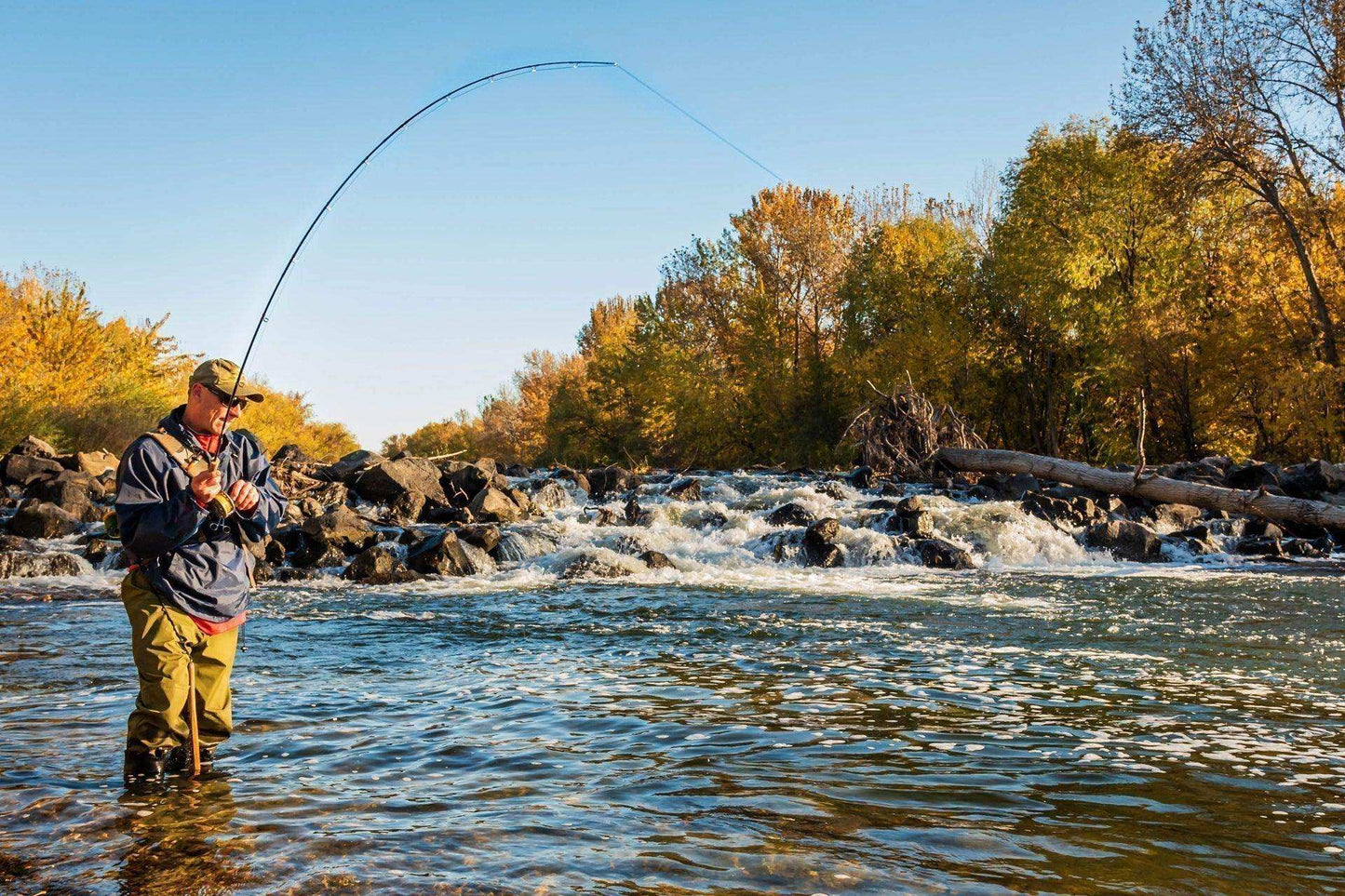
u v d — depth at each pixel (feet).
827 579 37.09
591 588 34.50
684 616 27.09
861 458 77.20
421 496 55.57
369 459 61.11
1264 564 43.09
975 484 67.21
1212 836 9.50
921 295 130.72
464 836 9.43
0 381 81.30
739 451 150.10
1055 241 112.06
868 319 137.69
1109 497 55.47
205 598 11.99
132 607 11.87
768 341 147.95
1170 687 16.90
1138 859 8.84
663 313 154.71
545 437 216.54
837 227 153.79
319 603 30.68
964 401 121.90
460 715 14.97
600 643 22.49
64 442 79.77
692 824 9.77
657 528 47.80
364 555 37.37
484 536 42.11
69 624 25.71
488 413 266.77
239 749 12.91
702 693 16.55
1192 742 13.14
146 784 11.27
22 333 95.50
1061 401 122.21
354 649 21.77
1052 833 9.55
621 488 67.62
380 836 9.45
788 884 8.20
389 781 11.41
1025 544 45.75
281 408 163.63
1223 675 18.04
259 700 16.16
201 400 12.01
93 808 10.37
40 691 16.88
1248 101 90.48
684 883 8.22
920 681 17.54
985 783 11.21
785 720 14.46
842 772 11.66
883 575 38.73
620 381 161.38
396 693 16.71
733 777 11.48
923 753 12.57
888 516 48.52
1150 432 110.73
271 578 37.45
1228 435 103.91
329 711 15.28
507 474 77.82
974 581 36.27
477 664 19.72
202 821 9.94
